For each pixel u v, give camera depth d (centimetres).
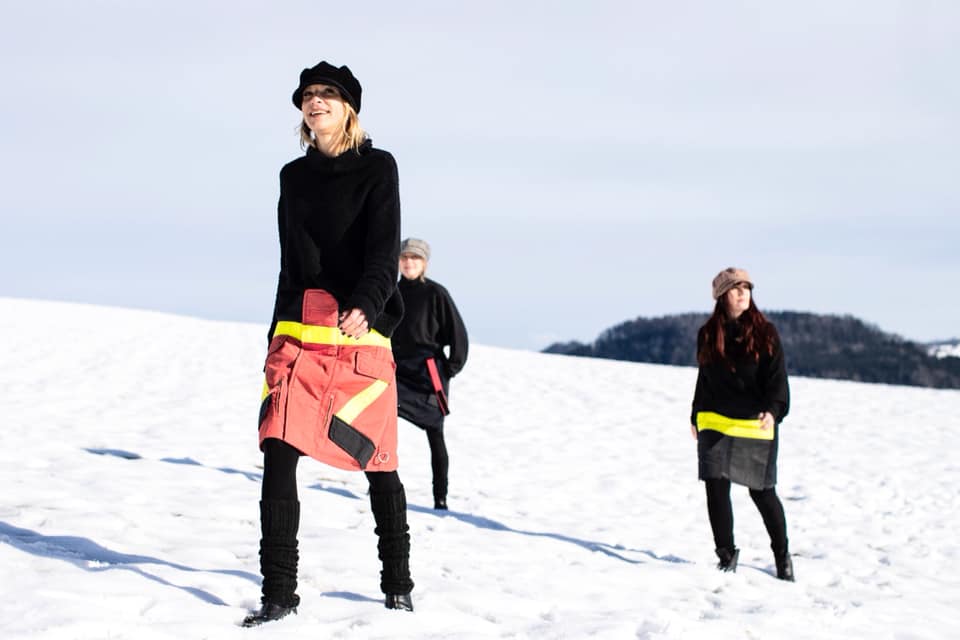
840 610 483
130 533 452
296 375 307
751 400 548
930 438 1336
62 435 838
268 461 307
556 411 1430
